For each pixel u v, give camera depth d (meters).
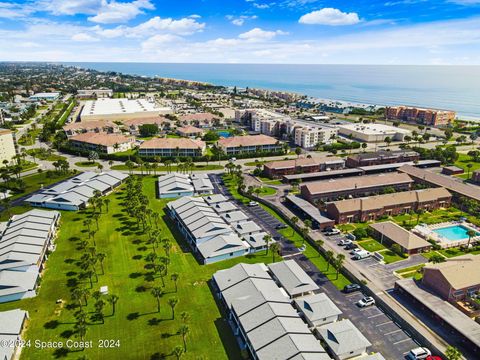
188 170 199.38
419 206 144.00
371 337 77.31
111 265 103.88
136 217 134.62
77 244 115.75
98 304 78.75
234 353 72.50
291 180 177.62
